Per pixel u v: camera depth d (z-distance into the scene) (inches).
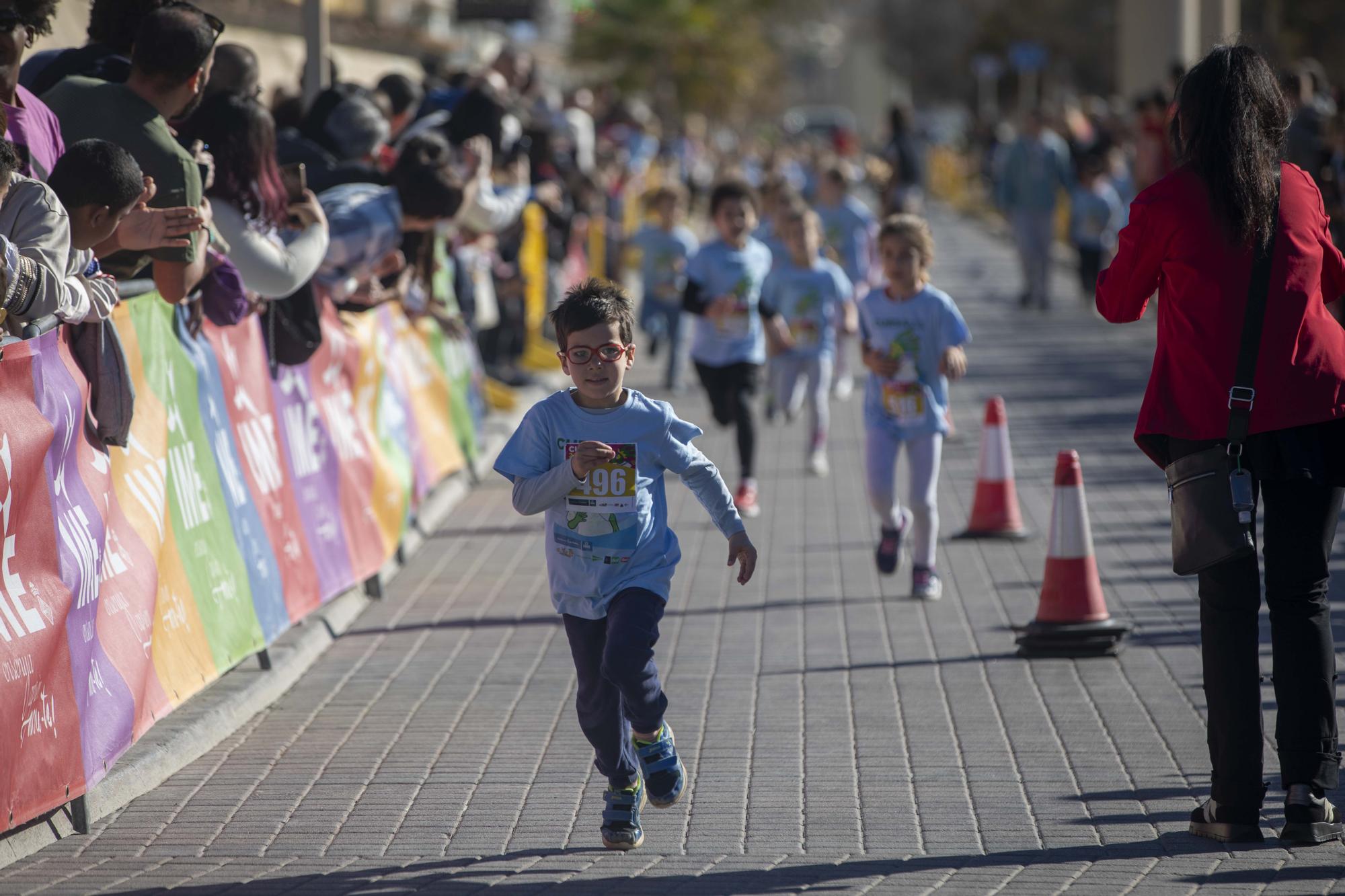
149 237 595.5
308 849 530.3
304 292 800.3
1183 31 2901.1
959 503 1141.1
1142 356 1905.8
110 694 567.2
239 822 558.6
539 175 1577.3
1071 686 714.2
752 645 796.0
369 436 964.0
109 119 633.6
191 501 673.0
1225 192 513.7
